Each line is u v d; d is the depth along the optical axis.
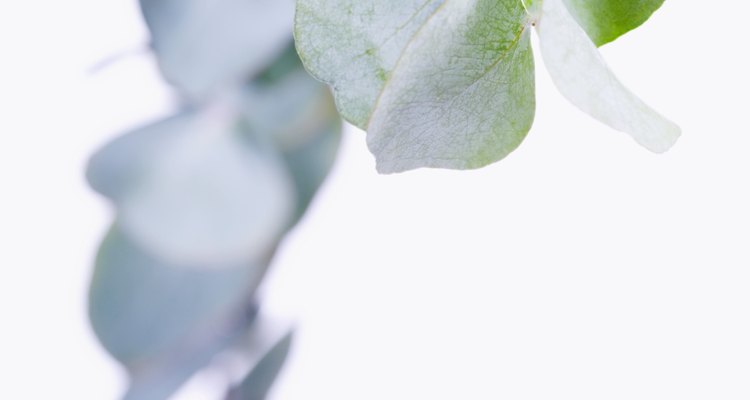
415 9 0.39
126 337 0.61
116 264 0.61
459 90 0.40
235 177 0.60
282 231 0.62
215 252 0.60
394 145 0.40
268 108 0.61
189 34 0.58
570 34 0.39
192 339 0.63
